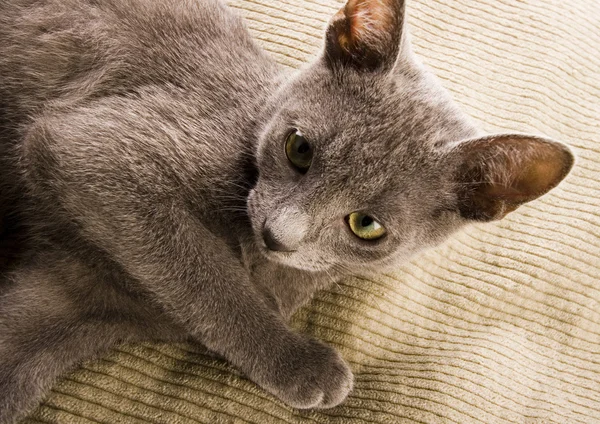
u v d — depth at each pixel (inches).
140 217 10.0
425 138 9.6
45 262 10.6
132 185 10.0
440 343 12.4
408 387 11.3
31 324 10.2
